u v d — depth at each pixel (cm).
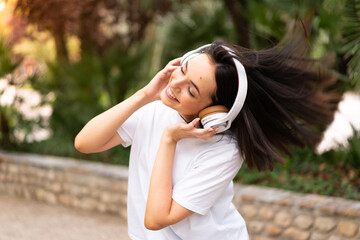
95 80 588
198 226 140
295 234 368
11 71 575
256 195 387
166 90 138
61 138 590
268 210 380
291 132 147
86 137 149
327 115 151
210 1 696
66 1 512
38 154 600
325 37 514
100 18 668
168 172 135
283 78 145
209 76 131
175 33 678
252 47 559
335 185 420
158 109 152
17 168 556
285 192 396
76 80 579
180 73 135
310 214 363
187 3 672
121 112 146
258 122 144
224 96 133
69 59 691
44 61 642
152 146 147
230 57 131
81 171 508
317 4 468
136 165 151
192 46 674
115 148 593
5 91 579
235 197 397
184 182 135
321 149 499
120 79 609
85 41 663
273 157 139
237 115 140
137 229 152
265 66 140
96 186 497
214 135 140
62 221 470
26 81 581
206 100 134
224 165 137
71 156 583
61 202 523
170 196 135
